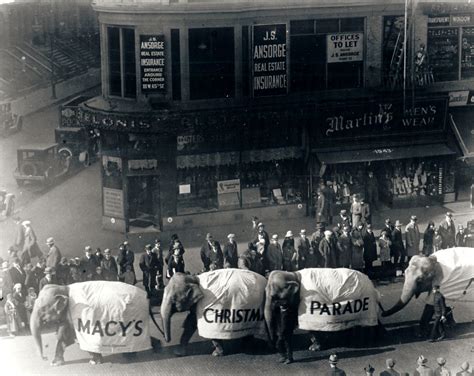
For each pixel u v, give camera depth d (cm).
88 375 2041
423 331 2275
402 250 2622
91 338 2072
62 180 3472
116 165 2914
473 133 3244
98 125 2886
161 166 2895
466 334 2294
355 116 3039
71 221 2978
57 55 4306
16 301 2259
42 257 2444
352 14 3034
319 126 3011
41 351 2109
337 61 3059
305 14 2972
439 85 3170
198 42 2877
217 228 2962
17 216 3014
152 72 2858
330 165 3038
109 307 2073
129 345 2089
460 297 2298
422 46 3125
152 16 2814
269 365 2105
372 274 2619
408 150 3138
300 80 3027
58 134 3497
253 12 2908
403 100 3091
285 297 2083
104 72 2930
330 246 2488
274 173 3017
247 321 2117
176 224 2934
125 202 2912
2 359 2122
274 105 2958
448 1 3119
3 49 4300
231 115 2916
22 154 3344
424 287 2270
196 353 2192
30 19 4300
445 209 3184
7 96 4200
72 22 4244
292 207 3039
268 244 2497
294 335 2319
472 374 1934
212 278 2123
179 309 2111
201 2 2827
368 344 2233
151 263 2427
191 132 2894
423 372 1922
